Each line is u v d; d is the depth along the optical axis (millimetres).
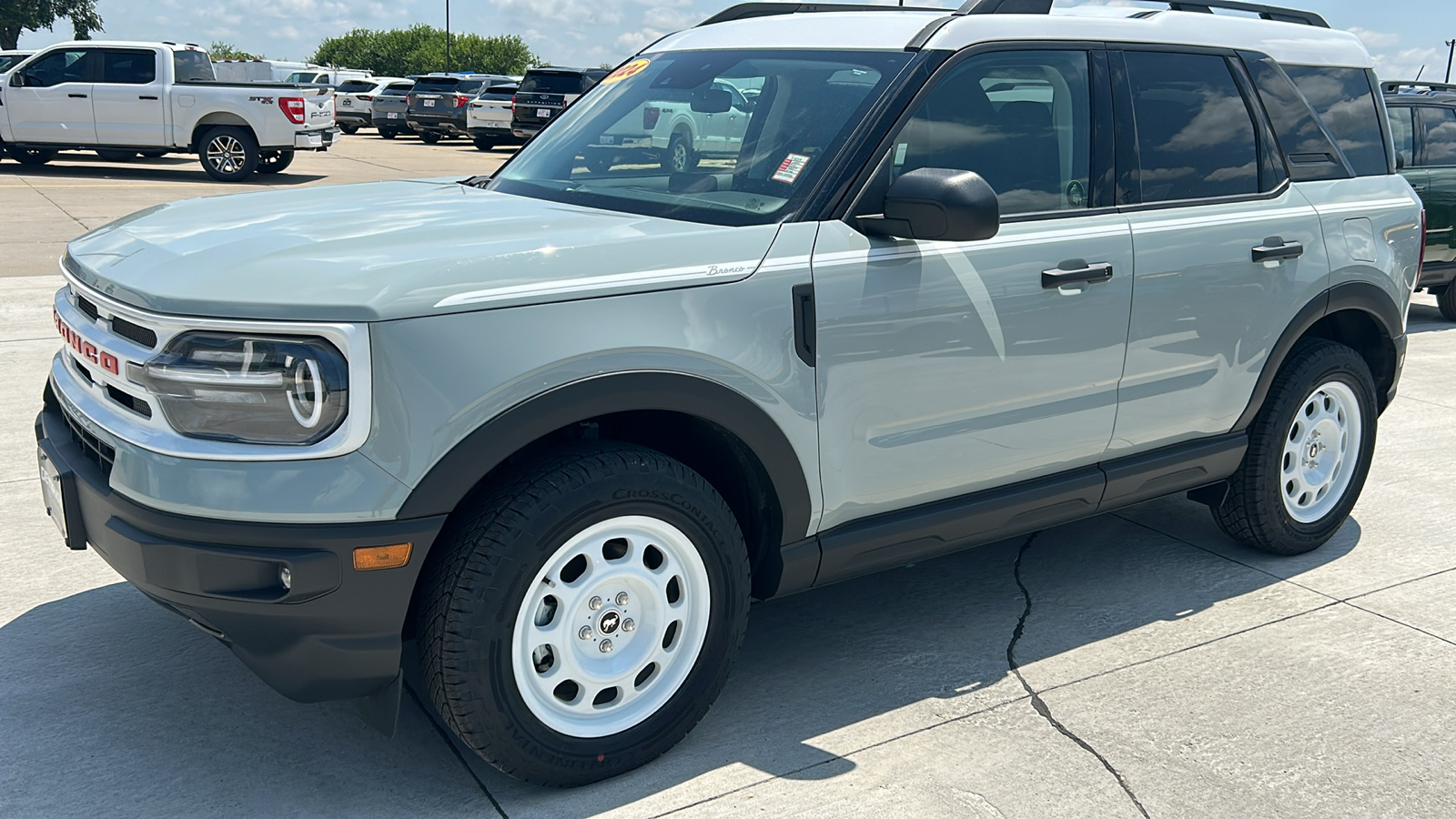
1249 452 4176
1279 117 4145
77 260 2953
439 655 2562
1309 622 3885
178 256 2703
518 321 2527
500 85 30297
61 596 3773
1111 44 3676
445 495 2479
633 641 2854
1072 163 3521
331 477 2396
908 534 3283
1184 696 3354
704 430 2988
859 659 3553
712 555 2863
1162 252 3633
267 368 2387
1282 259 3990
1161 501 5191
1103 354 3543
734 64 3615
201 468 2408
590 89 4129
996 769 2945
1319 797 2861
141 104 17812
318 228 2900
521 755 2686
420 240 2738
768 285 2871
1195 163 3838
